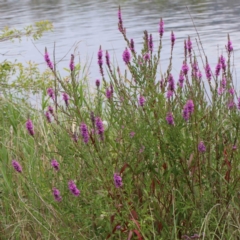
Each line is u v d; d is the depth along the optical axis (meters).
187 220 4.05
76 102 4.16
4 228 4.66
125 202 3.64
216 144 4.08
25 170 5.16
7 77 8.80
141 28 27.23
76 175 4.14
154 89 4.07
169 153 3.96
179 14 33.25
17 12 41.53
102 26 28.73
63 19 34.12
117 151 4.03
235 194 4.00
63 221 4.12
